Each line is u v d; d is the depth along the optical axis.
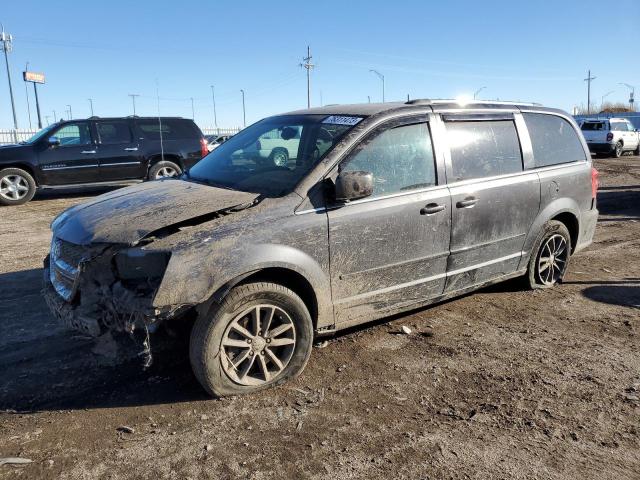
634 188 14.55
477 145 4.74
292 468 2.88
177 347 4.16
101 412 3.39
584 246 6.04
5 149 11.81
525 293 5.61
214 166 4.64
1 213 10.80
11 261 6.89
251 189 3.94
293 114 4.86
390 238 4.05
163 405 3.47
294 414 3.38
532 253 5.36
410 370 3.95
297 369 3.76
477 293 5.61
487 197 4.68
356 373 3.90
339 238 3.79
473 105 4.87
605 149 26.11
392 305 4.23
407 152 4.24
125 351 3.46
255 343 3.55
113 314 3.35
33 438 3.12
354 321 4.06
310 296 3.80
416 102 4.50
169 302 3.16
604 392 3.65
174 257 3.20
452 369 3.97
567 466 2.90
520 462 2.93
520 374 3.90
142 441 3.10
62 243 3.69
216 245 3.32
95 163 12.65
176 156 13.55
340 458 2.96
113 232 3.34
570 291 5.70
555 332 4.65
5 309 5.13
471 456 2.98
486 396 3.60
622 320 4.93
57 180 12.33
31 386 3.70
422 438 3.14
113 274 3.46
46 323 4.79
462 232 4.52
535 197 5.15
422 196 4.23
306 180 3.76
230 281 3.36
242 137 4.97
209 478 2.80
